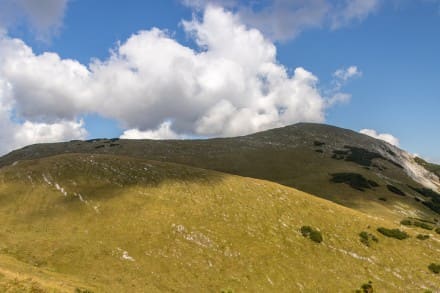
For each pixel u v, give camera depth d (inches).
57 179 2625.5
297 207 2479.1
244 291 1691.7
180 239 2030.0
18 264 1469.0
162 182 2655.0
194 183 2674.7
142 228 2098.9
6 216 2177.7
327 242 2142.0
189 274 1766.7
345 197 3730.3
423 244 2242.9
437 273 1956.2
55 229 2064.5
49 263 1691.7
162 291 1604.3
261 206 2429.9
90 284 1483.8
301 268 1895.9
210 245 1999.3
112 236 2014.0
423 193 4835.1
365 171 4968.0
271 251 1995.6
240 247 2003.0
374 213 3262.8
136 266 1772.9
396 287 1834.4
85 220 2169.0
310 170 4943.4
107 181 2640.3
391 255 2086.6
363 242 2177.7
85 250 1846.7
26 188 2509.8
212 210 2327.8
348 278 1862.7
